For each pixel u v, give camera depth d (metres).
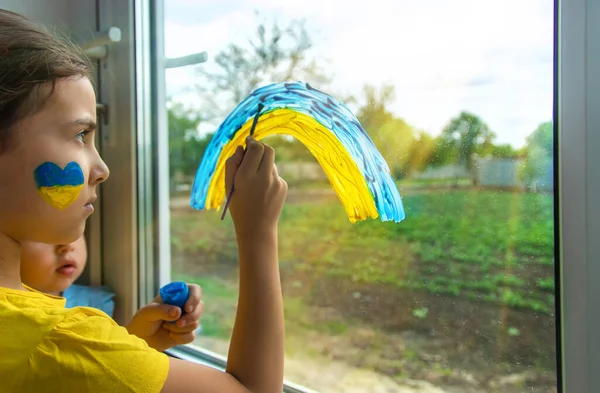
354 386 0.65
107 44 0.82
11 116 0.40
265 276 0.48
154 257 0.86
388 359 0.63
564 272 0.46
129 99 0.82
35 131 0.41
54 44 0.44
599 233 0.43
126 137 0.83
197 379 0.41
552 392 0.50
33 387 0.37
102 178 0.47
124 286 0.85
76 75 0.44
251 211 0.49
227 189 0.52
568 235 0.45
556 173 0.47
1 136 0.40
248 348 0.46
